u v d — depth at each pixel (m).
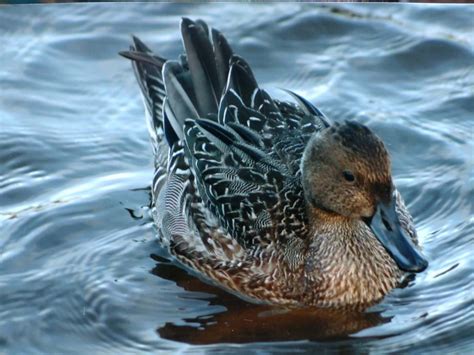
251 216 13.04
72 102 16.52
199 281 13.29
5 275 13.07
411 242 12.18
